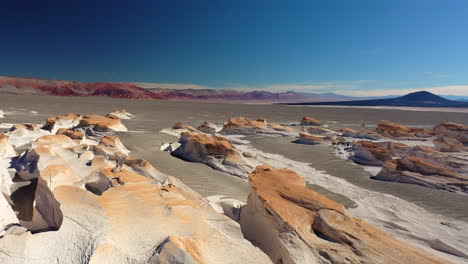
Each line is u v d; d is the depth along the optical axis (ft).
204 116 142.41
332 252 13.44
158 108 196.95
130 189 18.08
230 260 12.48
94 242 11.50
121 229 12.92
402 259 12.87
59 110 136.15
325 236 14.83
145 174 27.04
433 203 27.40
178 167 35.70
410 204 27.07
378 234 14.71
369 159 45.60
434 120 155.02
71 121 71.97
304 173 38.04
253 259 12.94
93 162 28.81
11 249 11.42
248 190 29.55
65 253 11.35
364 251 13.41
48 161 27.96
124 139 51.39
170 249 11.39
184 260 10.98
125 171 22.67
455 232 21.25
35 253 11.44
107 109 159.02
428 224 22.67
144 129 77.15
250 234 18.74
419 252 13.56
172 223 14.12
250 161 41.04
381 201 27.84
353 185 33.27
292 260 13.35
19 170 28.12
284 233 15.25
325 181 34.53
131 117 117.08
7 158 32.86
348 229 14.89
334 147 58.44
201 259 11.55
